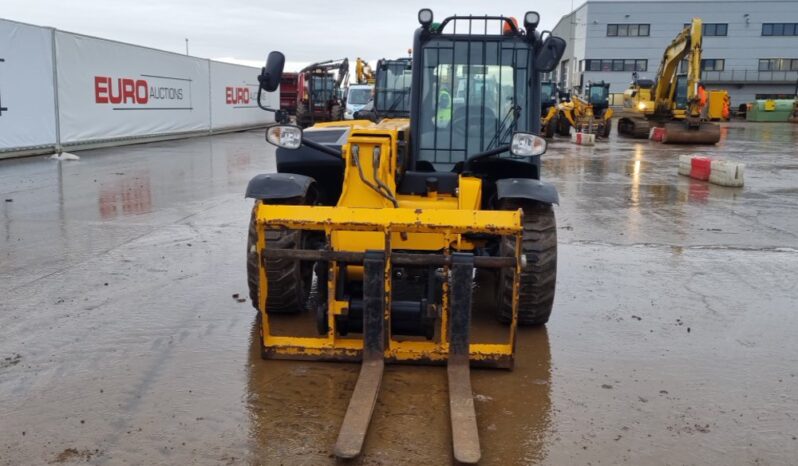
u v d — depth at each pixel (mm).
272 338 4730
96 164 17078
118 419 3848
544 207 5258
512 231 4332
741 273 7289
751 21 61750
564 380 4492
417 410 4000
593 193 13484
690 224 10156
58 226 9227
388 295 4445
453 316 4453
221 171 16344
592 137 26625
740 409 4125
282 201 5172
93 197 11766
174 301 5969
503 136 5785
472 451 3447
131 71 22781
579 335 5348
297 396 4168
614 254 8117
